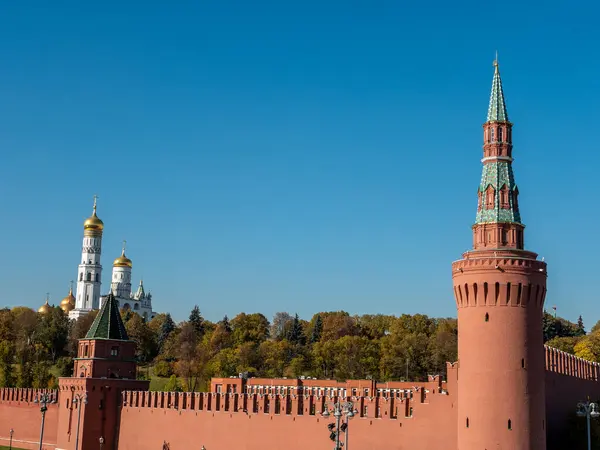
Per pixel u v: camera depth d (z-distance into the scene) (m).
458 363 99.19
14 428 162.12
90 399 145.12
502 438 92.44
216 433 131.38
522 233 99.81
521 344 94.62
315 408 119.44
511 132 103.06
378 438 109.44
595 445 106.69
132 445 144.00
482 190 101.56
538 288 96.38
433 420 104.75
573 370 124.25
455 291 99.38
